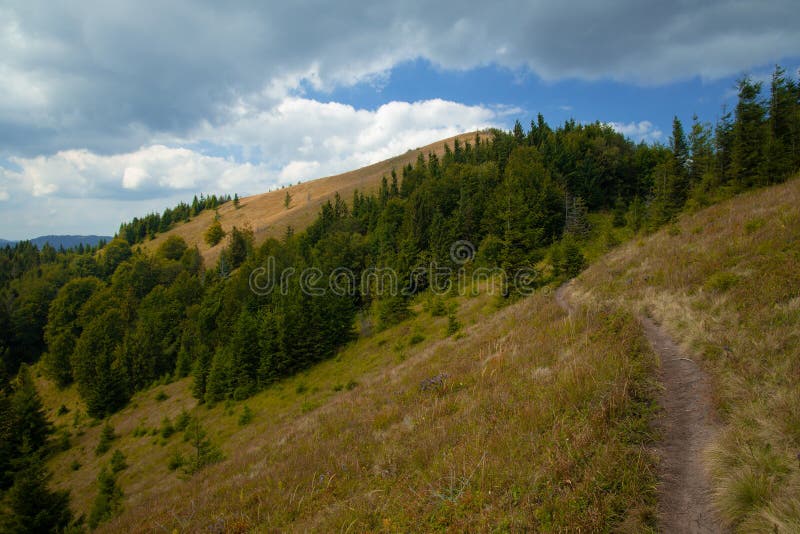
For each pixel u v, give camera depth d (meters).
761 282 9.32
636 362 8.18
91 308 81.12
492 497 5.39
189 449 30.91
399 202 92.00
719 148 42.47
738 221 16.05
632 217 46.44
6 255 139.38
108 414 51.41
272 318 46.75
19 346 86.69
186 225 176.88
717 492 4.42
